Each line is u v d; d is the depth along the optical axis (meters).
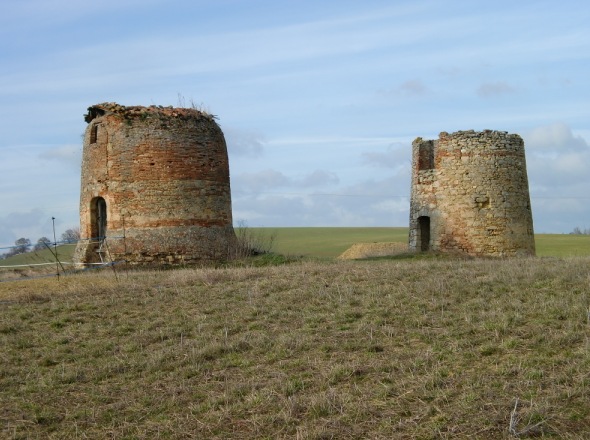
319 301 15.02
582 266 17.19
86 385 10.45
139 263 24.27
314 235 62.94
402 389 9.12
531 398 8.35
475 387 8.89
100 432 8.61
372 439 7.78
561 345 10.41
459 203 25.98
